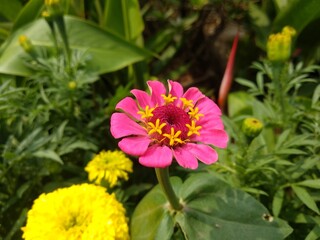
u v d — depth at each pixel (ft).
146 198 0.65
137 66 1.00
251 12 1.06
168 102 0.50
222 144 0.47
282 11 0.93
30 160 0.75
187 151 0.47
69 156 0.84
